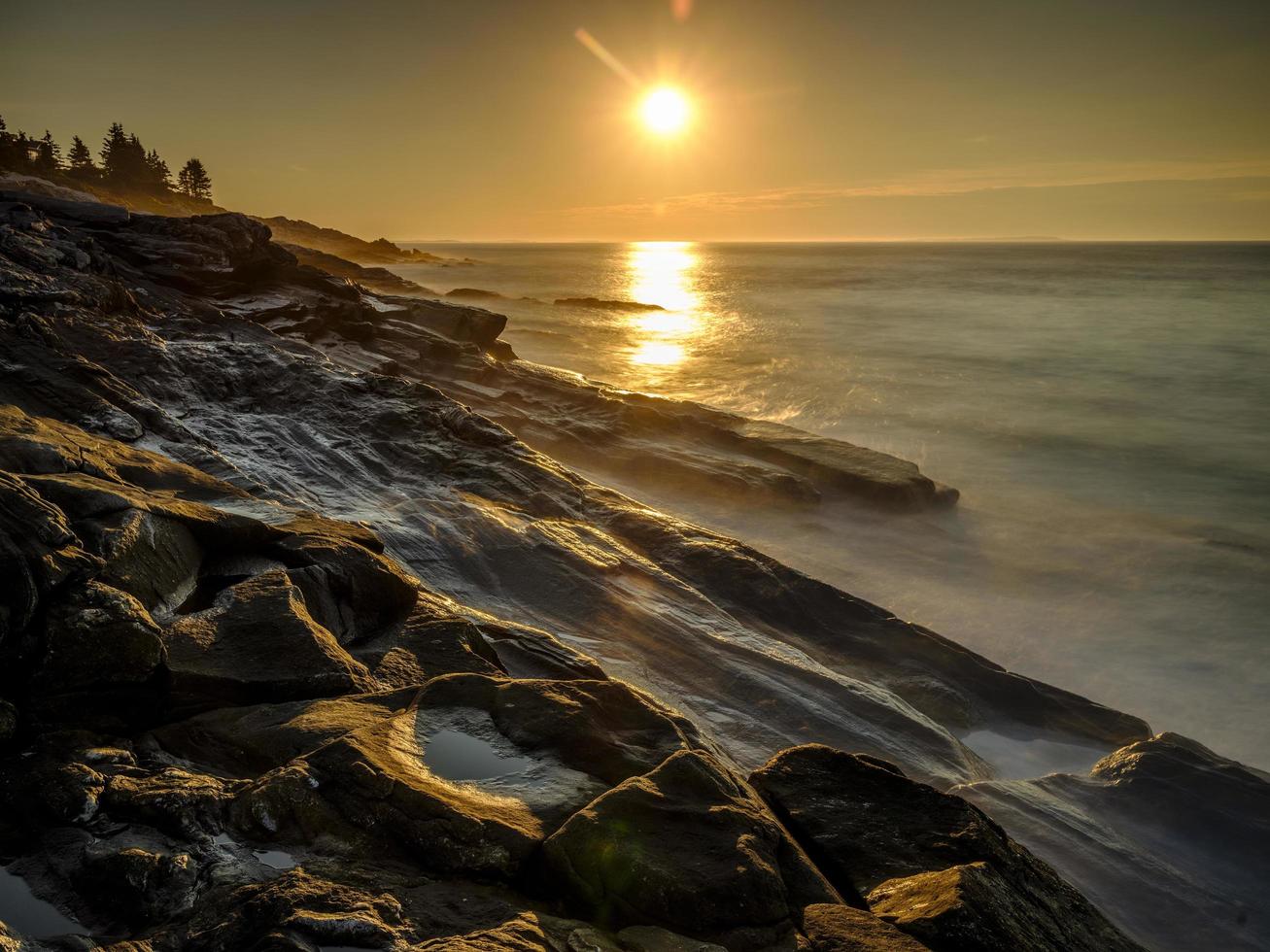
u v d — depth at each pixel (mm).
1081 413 36688
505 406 27031
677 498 22641
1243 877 9094
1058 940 5121
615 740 6168
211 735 6066
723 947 4469
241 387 19875
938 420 35312
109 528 7441
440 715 6270
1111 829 9680
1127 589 19188
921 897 5086
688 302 95438
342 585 8930
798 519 21969
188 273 30156
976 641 16859
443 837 4863
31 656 5891
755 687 12195
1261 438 32500
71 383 14984
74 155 163875
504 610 13234
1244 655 16438
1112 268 181750
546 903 4738
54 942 3977
